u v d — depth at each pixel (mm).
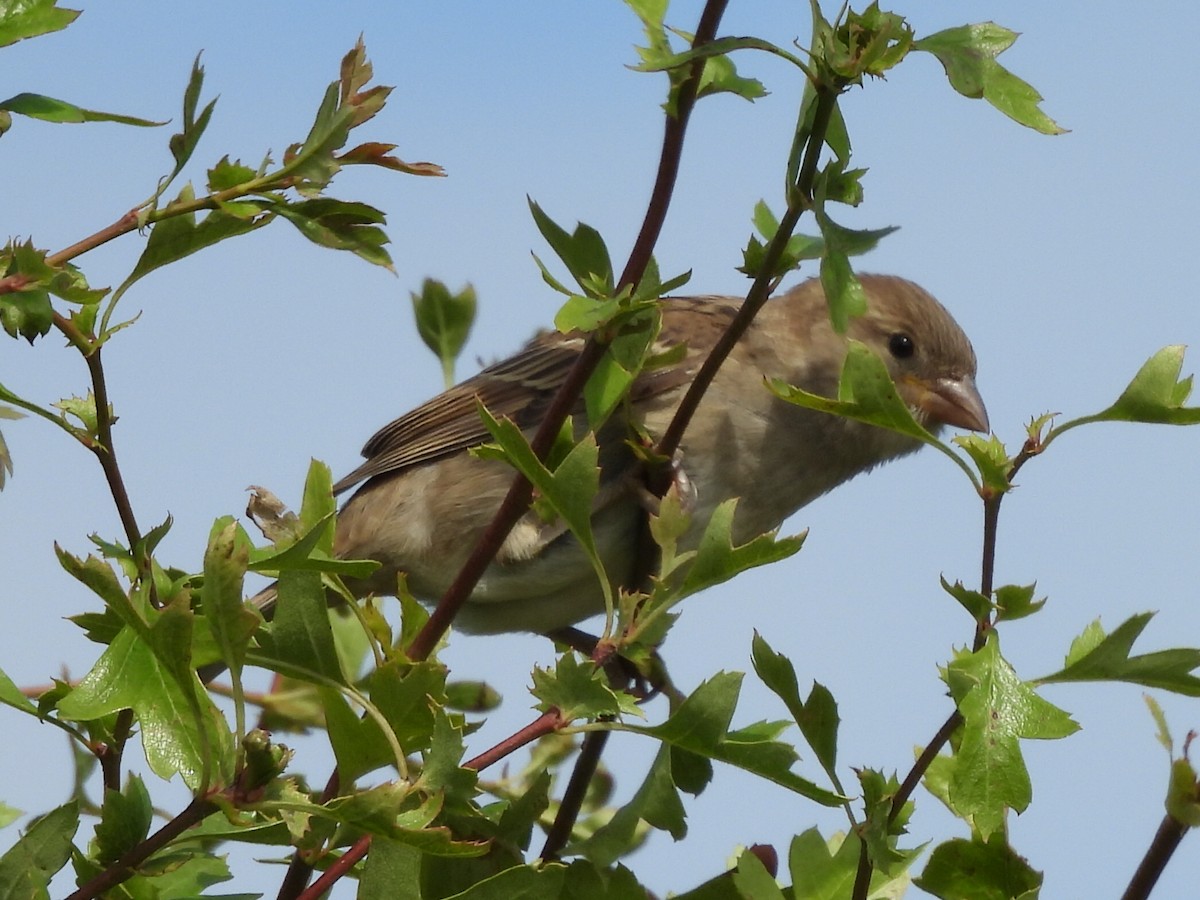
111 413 5512
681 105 5344
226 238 5246
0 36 5055
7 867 4582
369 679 5270
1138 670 4609
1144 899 4520
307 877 4926
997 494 4727
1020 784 4379
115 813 5340
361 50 5168
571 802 5516
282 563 4609
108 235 5156
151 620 4527
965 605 4625
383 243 5293
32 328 4969
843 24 4879
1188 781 4457
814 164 4992
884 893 5363
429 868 5172
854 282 4848
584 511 5074
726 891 5184
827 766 4754
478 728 5012
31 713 5141
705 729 4762
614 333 5340
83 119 5156
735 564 4961
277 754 4238
